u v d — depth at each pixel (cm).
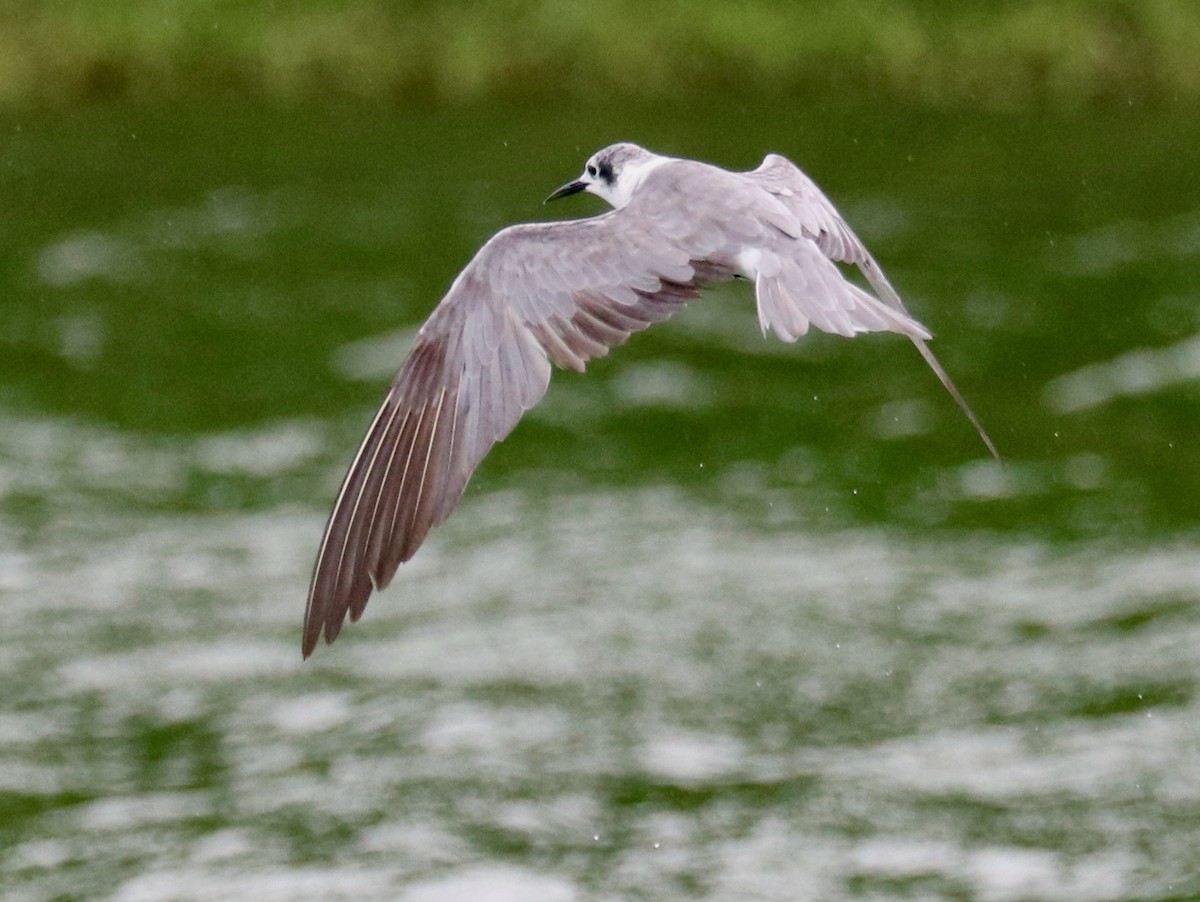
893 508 1859
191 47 3488
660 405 2156
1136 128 3198
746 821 1291
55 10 3462
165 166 3059
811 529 1812
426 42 3488
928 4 3494
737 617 1603
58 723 1458
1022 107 3359
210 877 1234
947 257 2584
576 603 1641
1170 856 1214
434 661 1539
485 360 614
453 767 1365
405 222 2767
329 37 3497
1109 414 2072
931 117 3297
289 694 1495
